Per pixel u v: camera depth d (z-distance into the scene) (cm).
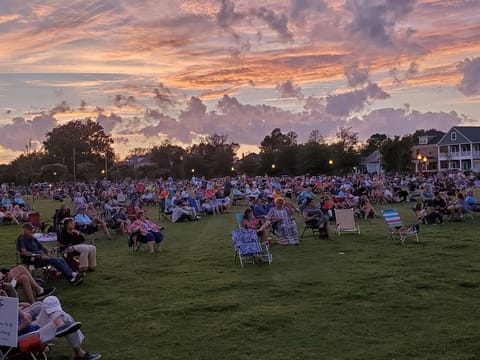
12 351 570
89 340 656
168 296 867
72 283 976
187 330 682
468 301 779
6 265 1241
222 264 1150
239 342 631
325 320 705
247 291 883
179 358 587
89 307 812
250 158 9806
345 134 8769
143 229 1376
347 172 7825
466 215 1941
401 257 1156
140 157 13300
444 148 8631
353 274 988
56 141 12081
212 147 10725
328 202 2058
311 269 1053
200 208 2573
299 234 1622
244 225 1446
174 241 1581
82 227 1594
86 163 10112
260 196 3191
